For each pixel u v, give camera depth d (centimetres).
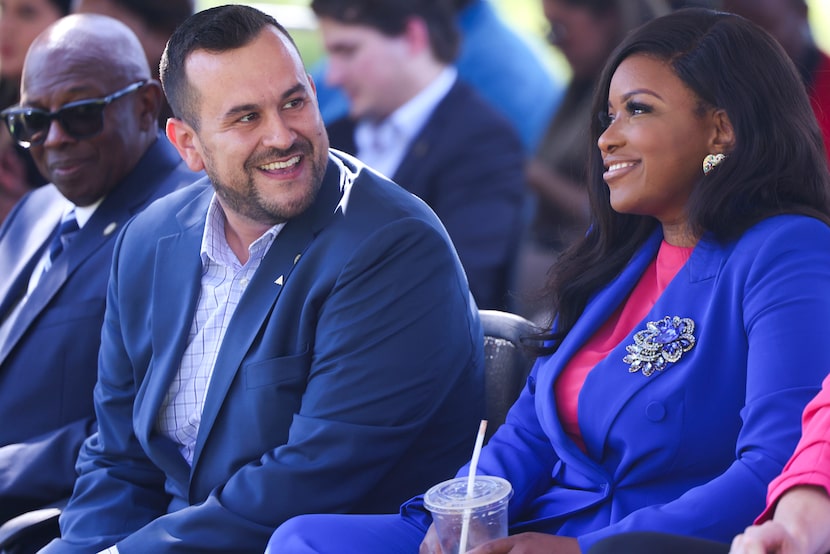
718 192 881
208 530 988
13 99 1805
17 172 1745
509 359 1097
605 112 952
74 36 1280
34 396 1254
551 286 989
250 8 1030
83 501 1116
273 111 1005
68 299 1266
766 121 885
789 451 786
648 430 868
